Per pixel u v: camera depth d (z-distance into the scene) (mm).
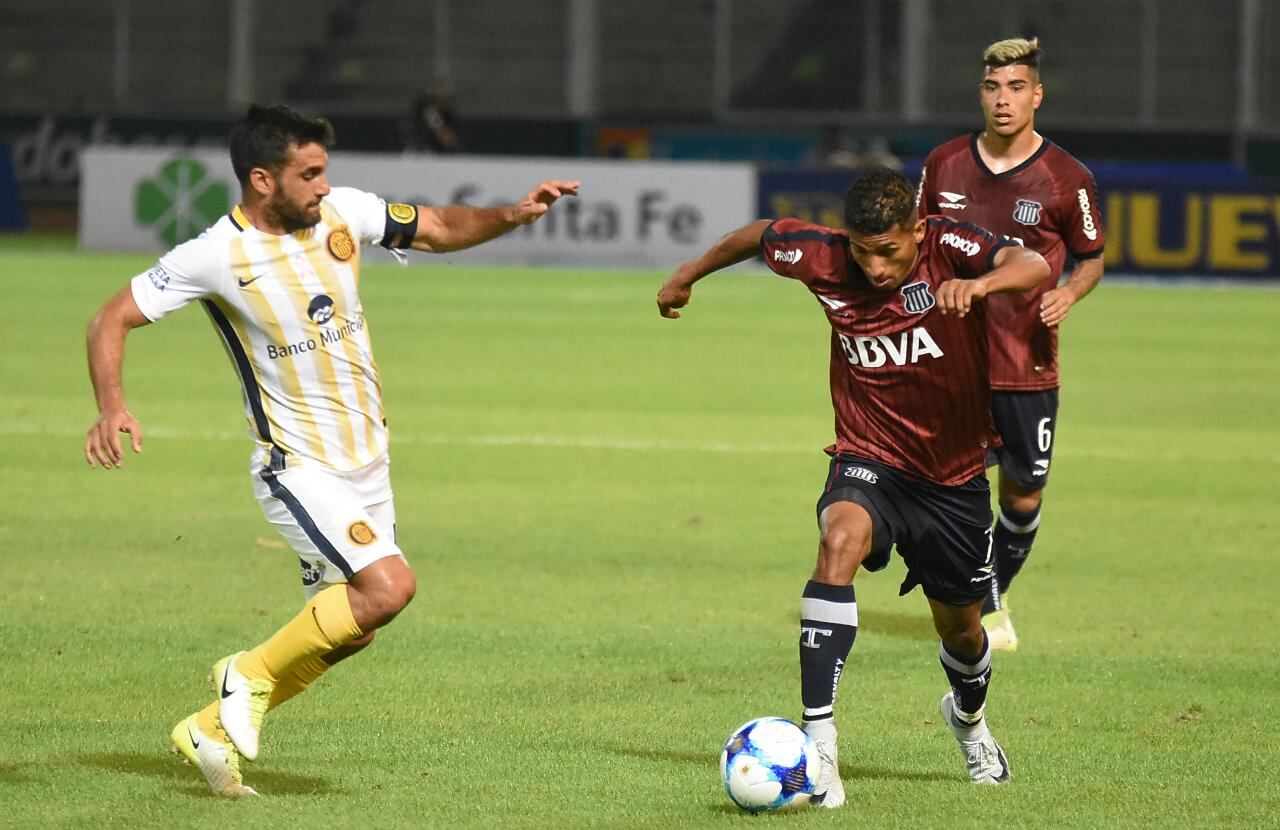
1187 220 82938
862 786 16672
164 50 124750
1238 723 19297
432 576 26562
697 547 29078
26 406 42594
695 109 125188
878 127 119812
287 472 16062
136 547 28062
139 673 20656
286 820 15273
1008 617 23094
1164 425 43938
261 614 23812
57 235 105375
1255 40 123188
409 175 87438
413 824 15203
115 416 15234
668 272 86500
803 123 119625
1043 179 24078
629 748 17938
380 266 87312
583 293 75750
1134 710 19859
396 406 44750
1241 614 24953
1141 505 33594
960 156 24703
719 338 61125
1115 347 59969
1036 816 15672
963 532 16484
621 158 118938
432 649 22172
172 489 33094
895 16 123312
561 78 125188
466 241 17047
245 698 15570
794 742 15539
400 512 31703
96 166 89562
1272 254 83000
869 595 26391
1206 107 124500
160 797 15914
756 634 23266
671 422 43094
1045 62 124000
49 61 125188
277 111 15500
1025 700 20312
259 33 125125
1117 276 83250
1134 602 25734
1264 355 58281
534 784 16531
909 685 21000
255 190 15625
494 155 119625
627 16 124938
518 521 31047
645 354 56375
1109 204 82938
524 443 39469
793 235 16594
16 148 110688
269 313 15812
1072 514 32719
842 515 16094
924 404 16219
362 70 125562
